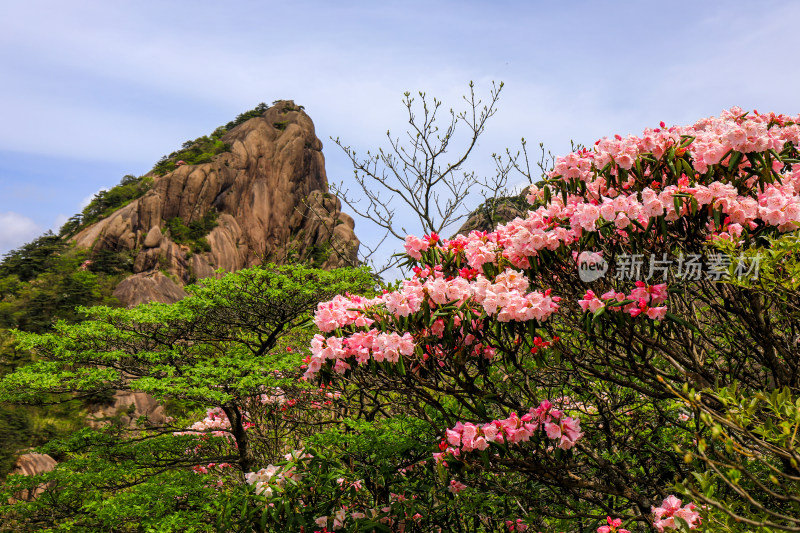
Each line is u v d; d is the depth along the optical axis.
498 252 3.33
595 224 2.89
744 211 2.66
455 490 3.96
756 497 3.09
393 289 3.93
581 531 3.79
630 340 2.86
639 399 4.21
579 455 4.12
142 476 7.01
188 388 6.10
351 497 4.23
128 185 61.44
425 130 7.91
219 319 7.65
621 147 2.97
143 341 7.57
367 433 4.56
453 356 3.45
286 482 4.22
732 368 3.43
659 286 2.74
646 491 3.93
